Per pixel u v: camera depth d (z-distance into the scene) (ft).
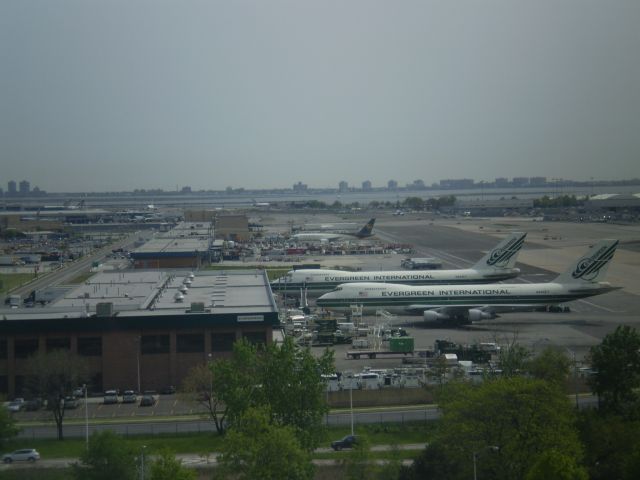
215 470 256.52
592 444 247.50
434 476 234.38
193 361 381.40
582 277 526.98
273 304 423.23
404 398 339.57
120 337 376.48
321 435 273.95
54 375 330.34
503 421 234.58
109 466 233.76
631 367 301.43
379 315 549.13
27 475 256.11
